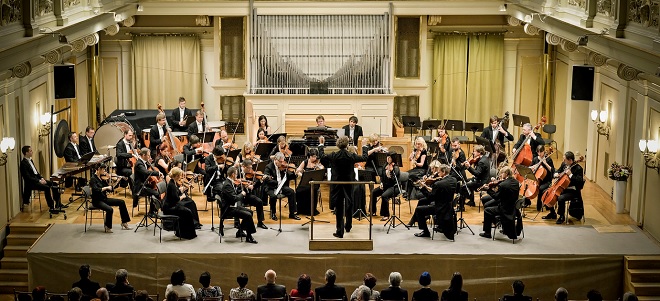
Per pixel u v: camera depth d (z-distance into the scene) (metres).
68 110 23.30
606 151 21.30
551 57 25.70
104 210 17.56
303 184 16.98
